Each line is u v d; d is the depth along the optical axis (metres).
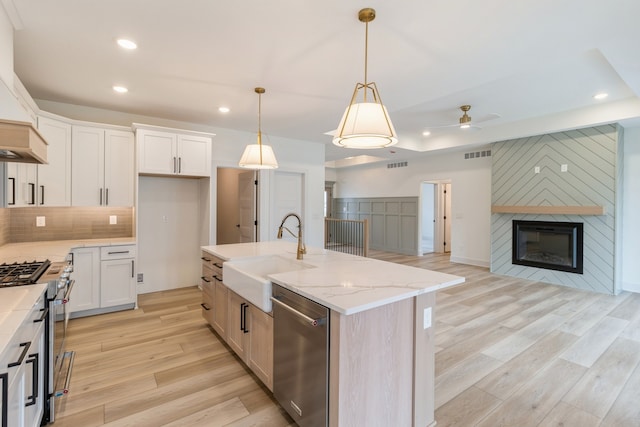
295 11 2.08
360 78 3.13
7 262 2.48
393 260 7.78
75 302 3.65
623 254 5.15
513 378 2.58
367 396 1.71
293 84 3.30
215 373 2.61
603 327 3.60
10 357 1.19
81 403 2.20
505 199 6.08
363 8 2.04
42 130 3.40
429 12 2.07
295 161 5.95
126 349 3.00
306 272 2.28
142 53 2.65
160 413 2.12
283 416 2.11
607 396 2.35
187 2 1.99
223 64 2.86
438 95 3.59
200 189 5.11
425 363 1.98
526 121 5.51
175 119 4.63
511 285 5.41
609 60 2.79
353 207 10.45
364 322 1.68
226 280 2.80
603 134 4.92
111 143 3.98
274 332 2.13
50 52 2.63
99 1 1.97
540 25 2.20
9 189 2.79
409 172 8.66
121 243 3.92
